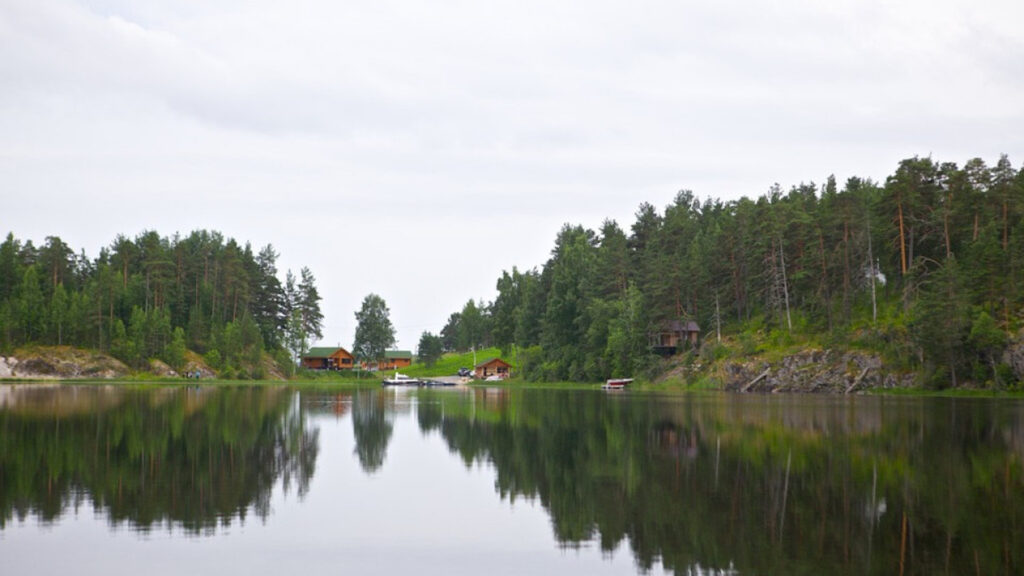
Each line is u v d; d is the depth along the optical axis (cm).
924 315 8925
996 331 8594
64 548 2241
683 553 2245
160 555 2194
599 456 4069
